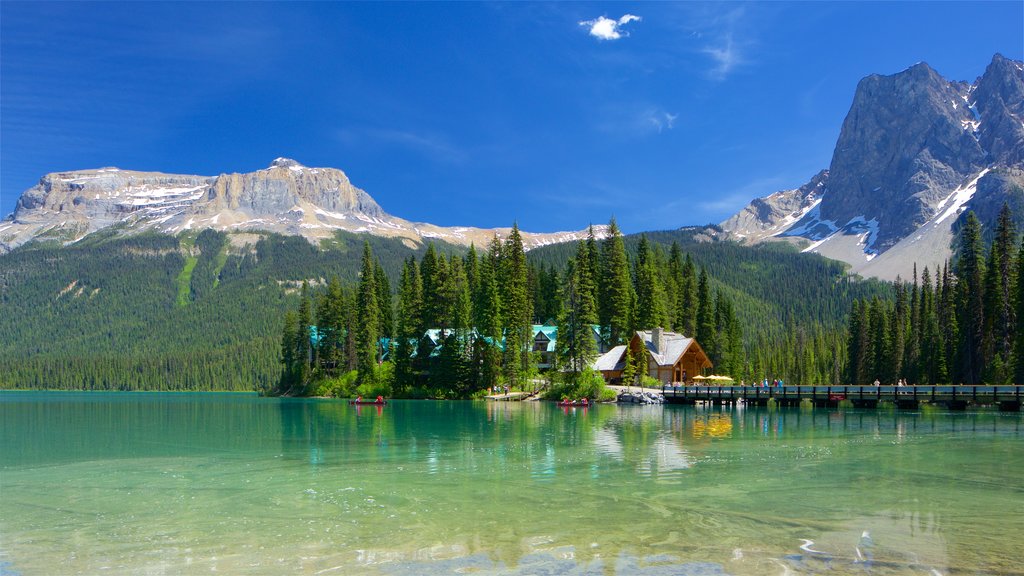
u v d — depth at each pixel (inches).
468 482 928.9
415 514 725.9
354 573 522.0
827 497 810.2
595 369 3996.1
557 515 716.7
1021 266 3189.0
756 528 655.1
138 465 1127.6
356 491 865.5
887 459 1144.2
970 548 584.4
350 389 4566.9
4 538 639.8
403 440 1512.1
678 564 540.4
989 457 1167.6
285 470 1057.5
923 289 4938.5
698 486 886.4
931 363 4030.5
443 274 4222.4
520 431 1732.3
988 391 2586.1
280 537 633.6
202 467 1098.7
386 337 5167.3
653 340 4008.4
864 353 4906.5
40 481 968.9
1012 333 3535.9
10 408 3442.4
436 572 522.9
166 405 3762.3
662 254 5787.4
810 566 533.6
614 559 553.9
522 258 4121.6
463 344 3996.1
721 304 5413.4
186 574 527.2
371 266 4628.4
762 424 1942.7
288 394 5393.7
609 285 4264.3
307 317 5305.1
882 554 566.6
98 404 4030.5
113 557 576.1
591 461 1135.0
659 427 1846.7
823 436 1558.8
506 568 532.1
